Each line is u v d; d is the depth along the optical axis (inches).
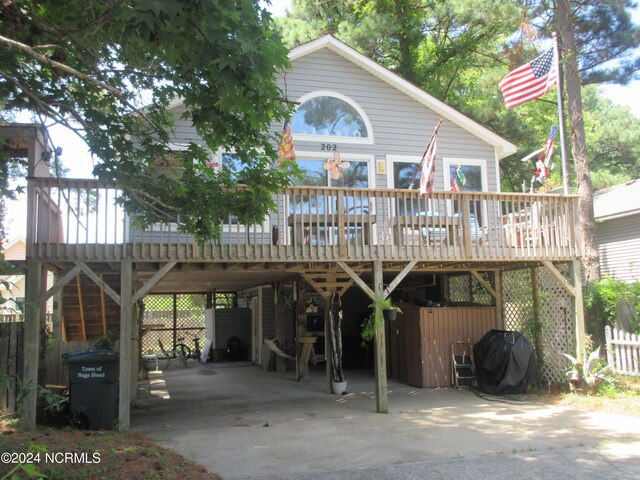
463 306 462.9
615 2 632.4
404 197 359.9
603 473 206.4
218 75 169.5
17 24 215.5
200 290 745.0
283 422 313.9
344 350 601.9
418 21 885.2
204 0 159.5
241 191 261.1
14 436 257.6
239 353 698.8
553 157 1050.1
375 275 350.9
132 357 387.5
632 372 401.7
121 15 163.6
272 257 329.4
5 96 239.3
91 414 296.8
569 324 399.2
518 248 381.1
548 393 394.9
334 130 479.5
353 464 223.5
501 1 754.8
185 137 431.8
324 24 893.2
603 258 587.5
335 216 350.0
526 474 206.5
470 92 982.4
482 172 513.0
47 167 361.4
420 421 309.6
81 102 256.1
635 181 650.8
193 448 251.9
